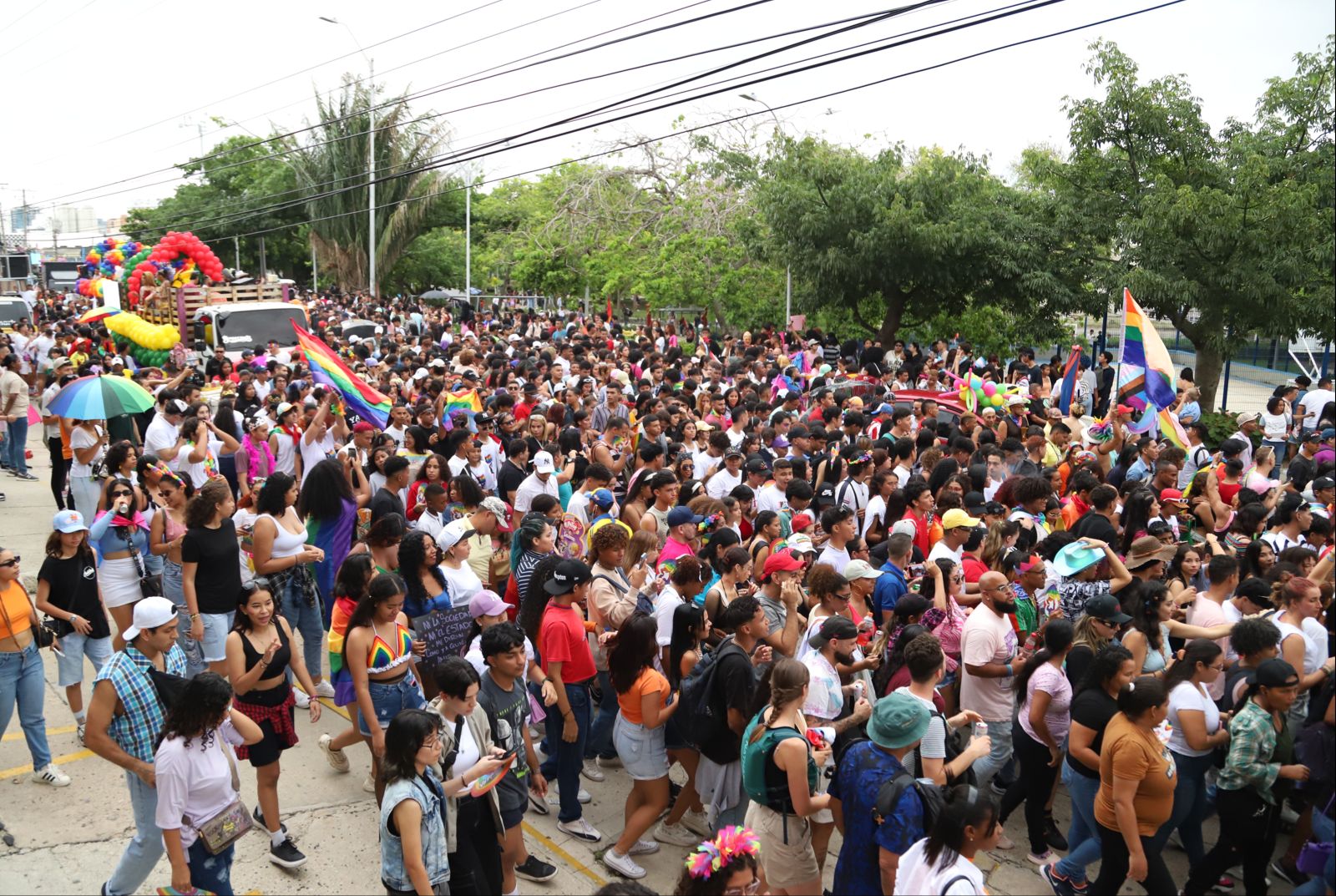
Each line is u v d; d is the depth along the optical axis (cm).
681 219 3234
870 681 718
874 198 2464
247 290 2555
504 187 6003
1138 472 1163
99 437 1127
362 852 680
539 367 1850
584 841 707
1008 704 711
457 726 573
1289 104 2117
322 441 1196
